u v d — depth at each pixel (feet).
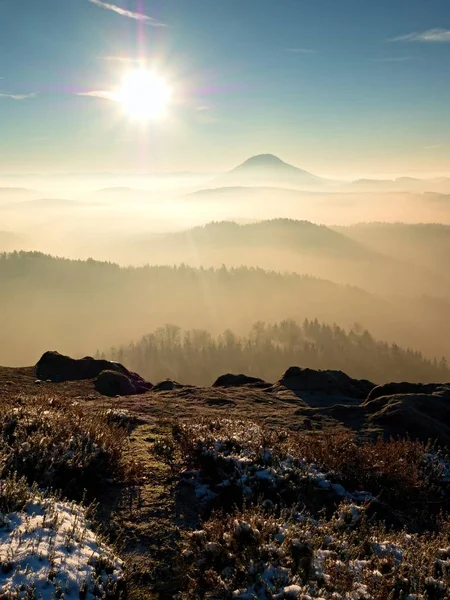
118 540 18.43
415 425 40.27
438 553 19.53
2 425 25.21
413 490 27.40
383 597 15.42
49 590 13.76
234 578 16.10
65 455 22.71
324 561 17.21
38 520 17.15
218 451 26.17
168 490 23.35
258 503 21.74
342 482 26.86
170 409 42.86
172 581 16.48
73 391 49.39
